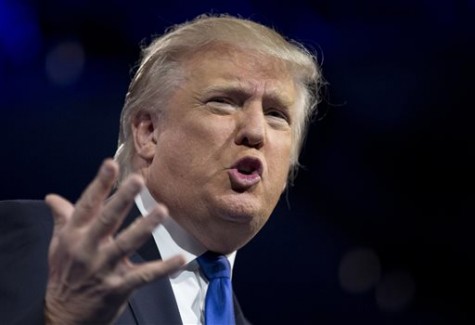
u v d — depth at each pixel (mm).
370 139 8141
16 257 2773
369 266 7957
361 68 8000
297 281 7746
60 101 7508
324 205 8133
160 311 2744
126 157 3043
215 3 7645
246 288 7609
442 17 7762
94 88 7637
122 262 2098
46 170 7324
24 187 7250
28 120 7418
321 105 8016
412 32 7863
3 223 2914
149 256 2852
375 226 8227
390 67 7973
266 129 2912
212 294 2900
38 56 7598
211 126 2846
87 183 7352
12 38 7527
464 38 7773
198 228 2891
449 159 8078
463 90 7871
